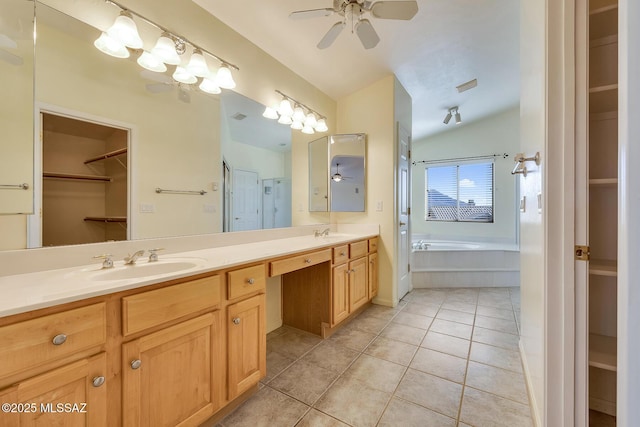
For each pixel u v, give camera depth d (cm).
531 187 150
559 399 112
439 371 180
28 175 122
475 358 195
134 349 103
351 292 252
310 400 153
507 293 343
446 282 369
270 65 241
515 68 303
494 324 252
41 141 126
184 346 119
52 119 129
